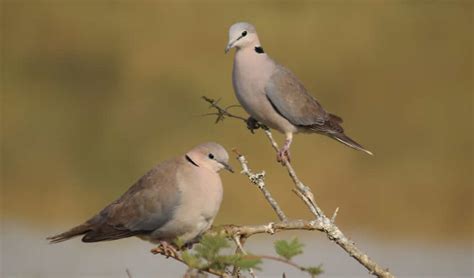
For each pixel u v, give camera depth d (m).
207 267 5.11
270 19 20.62
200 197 7.23
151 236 7.48
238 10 20.88
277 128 10.23
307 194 6.56
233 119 18.25
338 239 6.30
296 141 17.67
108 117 19.20
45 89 19.97
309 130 10.38
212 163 7.26
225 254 5.18
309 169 17.38
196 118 18.70
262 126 10.32
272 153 17.42
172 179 7.29
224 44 20.41
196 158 7.29
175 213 7.26
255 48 9.88
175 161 7.42
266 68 9.91
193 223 7.30
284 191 16.91
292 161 17.41
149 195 7.32
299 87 10.19
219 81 19.50
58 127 19.06
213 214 7.32
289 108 10.01
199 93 19.19
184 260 5.14
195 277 5.51
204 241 5.12
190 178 7.26
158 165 7.49
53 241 7.45
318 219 6.39
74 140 18.81
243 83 9.88
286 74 10.09
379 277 6.25
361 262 6.32
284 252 5.00
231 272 5.48
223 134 18.16
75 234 7.48
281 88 9.94
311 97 10.33
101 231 7.41
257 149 17.50
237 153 6.86
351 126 18.81
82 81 20.03
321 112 10.38
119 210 7.41
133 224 7.37
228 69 19.81
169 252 7.30
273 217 16.50
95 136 18.84
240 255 5.08
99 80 20.02
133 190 7.48
